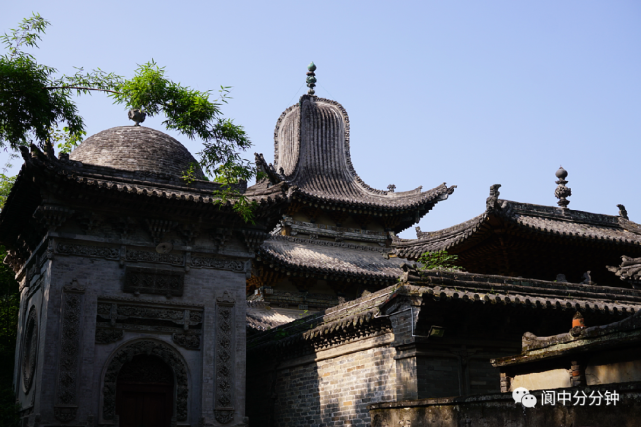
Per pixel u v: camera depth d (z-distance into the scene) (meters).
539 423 12.02
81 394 20.89
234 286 24.05
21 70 17.70
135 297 22.47
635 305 21.27
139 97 19.56
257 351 26.88
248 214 22.70
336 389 22.75
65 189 21.53
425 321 18.83
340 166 43.81
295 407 24.91
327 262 35.50
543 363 14.17
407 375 19.03
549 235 24.86
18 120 18.33
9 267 31.48
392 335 20.34
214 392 22.58
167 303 22.88
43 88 18.28
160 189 23.36
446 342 19.25
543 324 20.08
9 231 25.23
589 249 26.23
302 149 43.22
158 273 22.91
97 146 25.14
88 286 21.91
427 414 14.84
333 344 23.16
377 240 40.75
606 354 12.84
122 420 21.80
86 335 21.47
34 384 21.39
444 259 25.05
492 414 13.08
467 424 13.62
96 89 19.62
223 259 24.16
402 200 41.38
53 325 21.09
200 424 22.20
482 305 18.91
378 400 20.55
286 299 34.69
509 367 15.02
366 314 20.72
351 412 21.75
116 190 21.80
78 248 22.06
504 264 26.22
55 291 21.39
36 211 21.55
